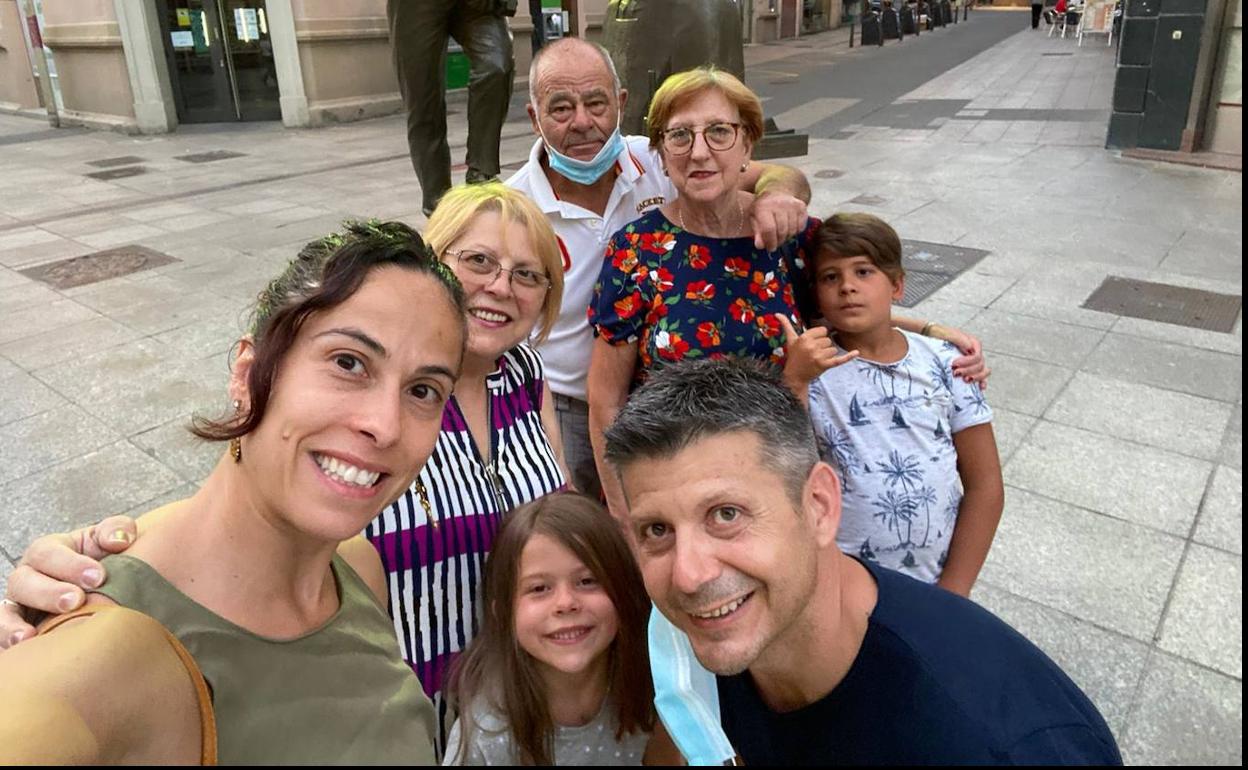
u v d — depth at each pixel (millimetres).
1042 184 8211
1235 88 8867
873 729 1097
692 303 2105
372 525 1703
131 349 4984
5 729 850
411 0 6148
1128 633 2713
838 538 2002
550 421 2215
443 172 6742
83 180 9938
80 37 13359
